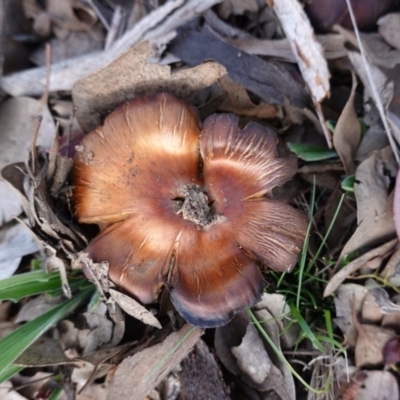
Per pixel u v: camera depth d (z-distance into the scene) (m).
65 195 0.19
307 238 0.19
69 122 0.21
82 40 0.22
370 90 0.20
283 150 0.21
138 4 0.21
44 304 0.20
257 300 0.17
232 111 0.21
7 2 0.21
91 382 0.20
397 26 0.20
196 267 0.17
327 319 0.19
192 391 0.19
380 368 0.20
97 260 0.17
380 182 0.19
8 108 0.21
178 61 0.21
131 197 0.17
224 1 0.21
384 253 0.19
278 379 0.19
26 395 0.20
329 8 0.20
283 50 0.21
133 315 0.18
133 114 0.18
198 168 0.18
